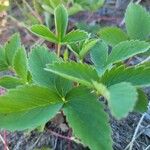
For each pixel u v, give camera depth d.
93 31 0.20
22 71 0.14
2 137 0.16
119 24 0.24
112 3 0.25
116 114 0.09
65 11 0.15
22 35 0.23
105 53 0.14
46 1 0.21
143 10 0.16
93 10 0.23
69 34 0.15
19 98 0.11
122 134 0.16
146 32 0.16
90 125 0.11
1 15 0.23
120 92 0.10
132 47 0.13
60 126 0.16
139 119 0.17
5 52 0.16
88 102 0.11
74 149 0.15
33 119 0.11
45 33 0.15
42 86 0.12
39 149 0.16
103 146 0.11
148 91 0.18
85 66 0.11
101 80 0.11
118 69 0.11
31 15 0.23
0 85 0.15
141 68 0.11
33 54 0.13
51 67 0.11
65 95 0.12
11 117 0.11
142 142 0.16
